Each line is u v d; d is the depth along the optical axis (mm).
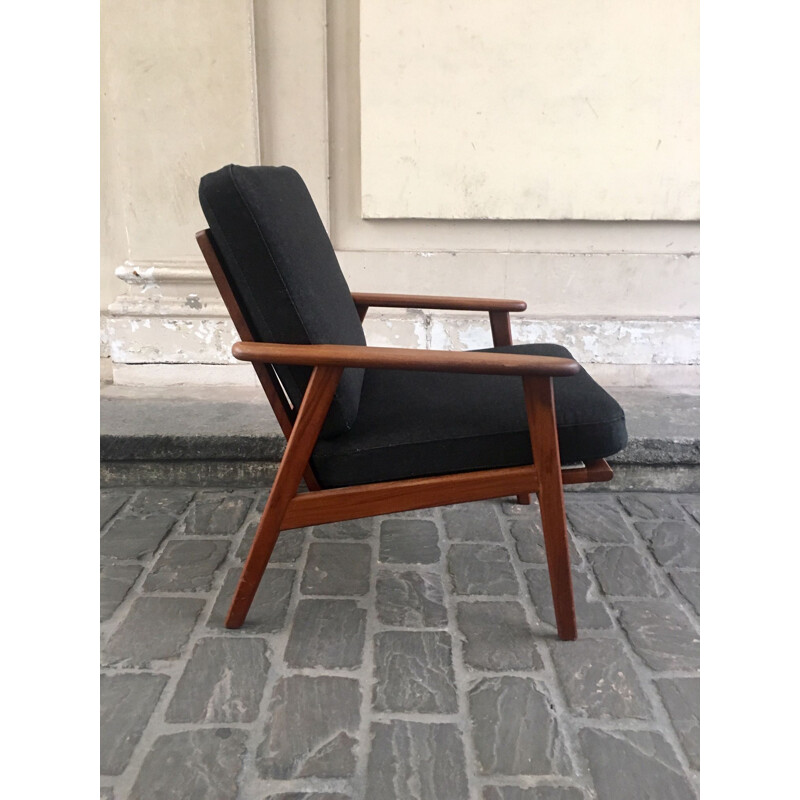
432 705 1319
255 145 2754
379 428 1522
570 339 2979
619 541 2031
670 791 1124
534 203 2807
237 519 2158
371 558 1920
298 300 1420
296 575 1820
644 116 2711
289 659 1461
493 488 1479
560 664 1449
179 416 2561
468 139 2738
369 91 2680
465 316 2951
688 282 2936
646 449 2359
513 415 1515
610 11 2602
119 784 1129
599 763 1181
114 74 2678
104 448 2340
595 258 2908
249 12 2607
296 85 2725
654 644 1522
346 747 1211
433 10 2602
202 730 1250
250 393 2871
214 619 1610
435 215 2822
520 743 1224
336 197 2877
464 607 1673
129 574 1815
